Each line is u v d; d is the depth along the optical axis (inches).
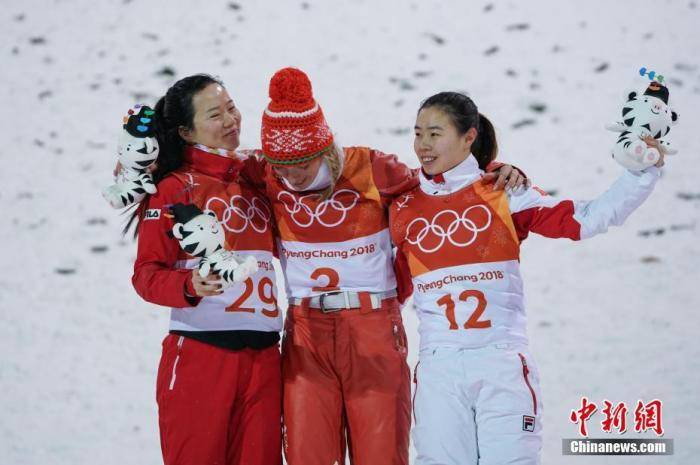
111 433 644.1
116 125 974.4
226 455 455.5
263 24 1090.1
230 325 446.9
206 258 420.8
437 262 453.7
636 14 1072.2
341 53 1034.7
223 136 469.4
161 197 454.0
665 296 745.0
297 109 441.1
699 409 629.9
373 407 452.8
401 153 875.4
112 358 722.8
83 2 1154.0
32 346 737.0
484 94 964.0
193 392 440.5
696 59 999.6
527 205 452.4
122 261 825.5
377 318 466.6
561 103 948.6
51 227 864.3
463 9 1093.1
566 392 652.7
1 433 646.5
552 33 1045.8
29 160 943.7
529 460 430.9
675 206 840.9
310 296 470.0
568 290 757.9
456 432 436.1
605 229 444.1
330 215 468.4
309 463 449.7
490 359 438.3
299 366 462.9
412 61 1016.9
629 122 432.8
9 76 1053.2
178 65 1033.5
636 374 666.8
